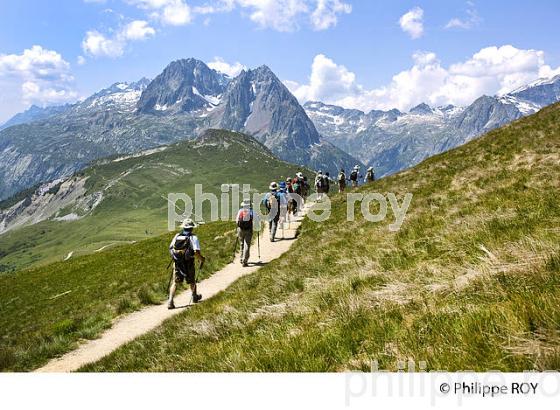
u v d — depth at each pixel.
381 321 5.80
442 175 27.27
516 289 5.25
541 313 4.11
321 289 9.72
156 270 31.77
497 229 9.44
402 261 9.91
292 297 10.45
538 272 5.52
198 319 11.95
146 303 19.14
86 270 40.75
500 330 4.25
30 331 22.39
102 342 14.95
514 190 14.94
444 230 11.28
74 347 14.80
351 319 6.36
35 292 36.28
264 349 6.21
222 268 23.30
